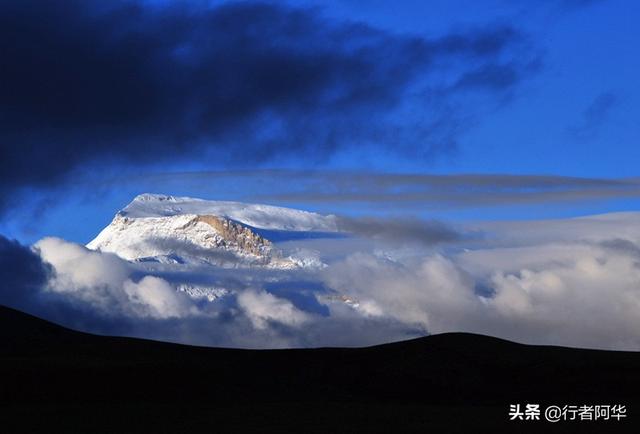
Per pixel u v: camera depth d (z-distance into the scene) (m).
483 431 123.12
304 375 176.50
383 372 177.88
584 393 165.50
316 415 136.75
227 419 132.00
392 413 140.25
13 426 124.06
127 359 175.62
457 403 164.62
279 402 156.25
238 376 171.38
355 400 163.88
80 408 141.88
